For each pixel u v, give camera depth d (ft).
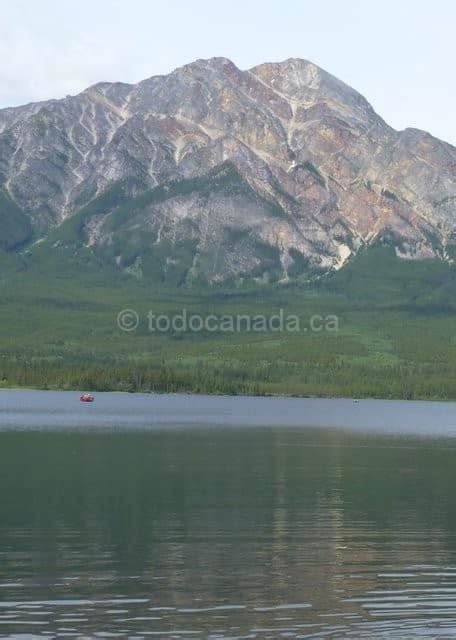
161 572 244.63
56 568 247.09
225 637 193.67
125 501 358.84
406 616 208.64
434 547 279.08
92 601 217.36
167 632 196.34
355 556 266.16
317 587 231.71
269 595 224.12
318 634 196.03
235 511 339.77
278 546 278.67
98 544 277.64
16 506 341.82
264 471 468.75
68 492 379.14
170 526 307.99
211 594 224.53
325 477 446.19
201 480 426.51
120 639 192.03
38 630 197.26
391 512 341.21
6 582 232.32
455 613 211.20
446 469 491.31
